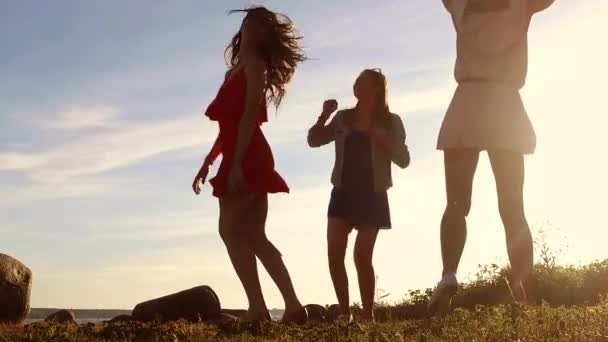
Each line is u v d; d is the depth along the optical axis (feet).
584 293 31.50
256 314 15.06
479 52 14.94
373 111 17.95
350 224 17.72
